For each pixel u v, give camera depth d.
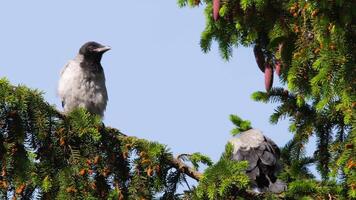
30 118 11.64
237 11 12.30
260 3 11.66
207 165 11.98
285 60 12.16
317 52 11.30
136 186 11.55
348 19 10.37
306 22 11.28
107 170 11.56
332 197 11.27
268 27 12.20
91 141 11.81
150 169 11.48
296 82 11.97
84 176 11.31
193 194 11.29
